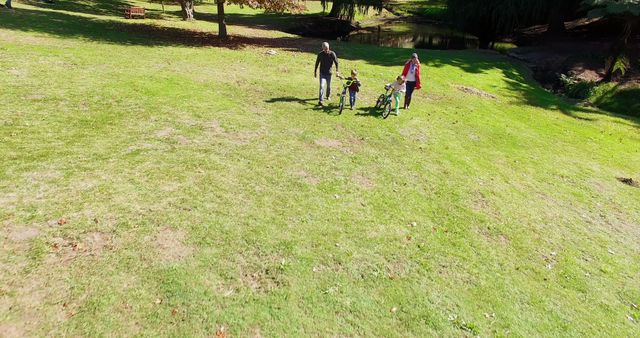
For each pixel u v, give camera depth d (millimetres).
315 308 6219
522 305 7090
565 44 32531
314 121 13250
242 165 9852
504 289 7359
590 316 7176
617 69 26031
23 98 11508
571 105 22609
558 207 10797
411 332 6105
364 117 14273
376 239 8008
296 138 11820
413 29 46594
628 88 24094
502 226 9312
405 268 7387
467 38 43188
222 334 5551
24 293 5660
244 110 13305
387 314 6336
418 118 15180
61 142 9602
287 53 23016
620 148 16672
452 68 24750
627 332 6980
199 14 40594
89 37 20266
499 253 8352
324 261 7188
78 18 25594
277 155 10633
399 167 11117
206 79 15875
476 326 6406
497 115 17734
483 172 11820
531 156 13898
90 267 6258
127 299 5832
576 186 12305
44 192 7742
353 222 8398
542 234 9367
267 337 5633
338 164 10695
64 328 5285
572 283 7934
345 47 27734
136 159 9383
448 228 8820
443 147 13000
